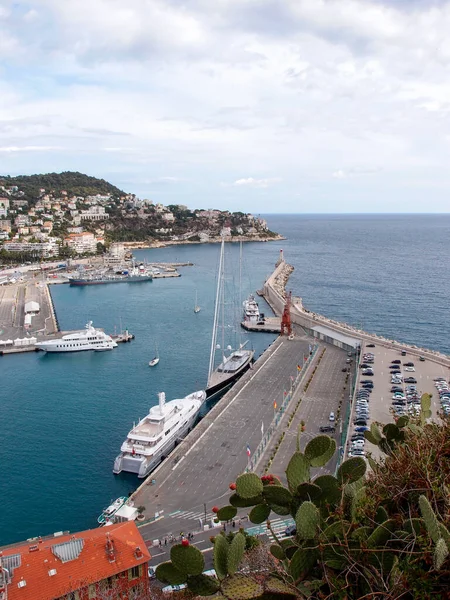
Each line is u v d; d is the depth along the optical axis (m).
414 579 10.11
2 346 152.25
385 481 13.73
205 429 85.56
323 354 128.25
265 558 13.16
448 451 13.32
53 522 66.44
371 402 90.88
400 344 130.38
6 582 37.34
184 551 12.53
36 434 91.44
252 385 105.88
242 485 13.34
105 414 100.88
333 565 11.23
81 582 38.47
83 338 149.12
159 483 69.31
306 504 11.81
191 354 143.38
